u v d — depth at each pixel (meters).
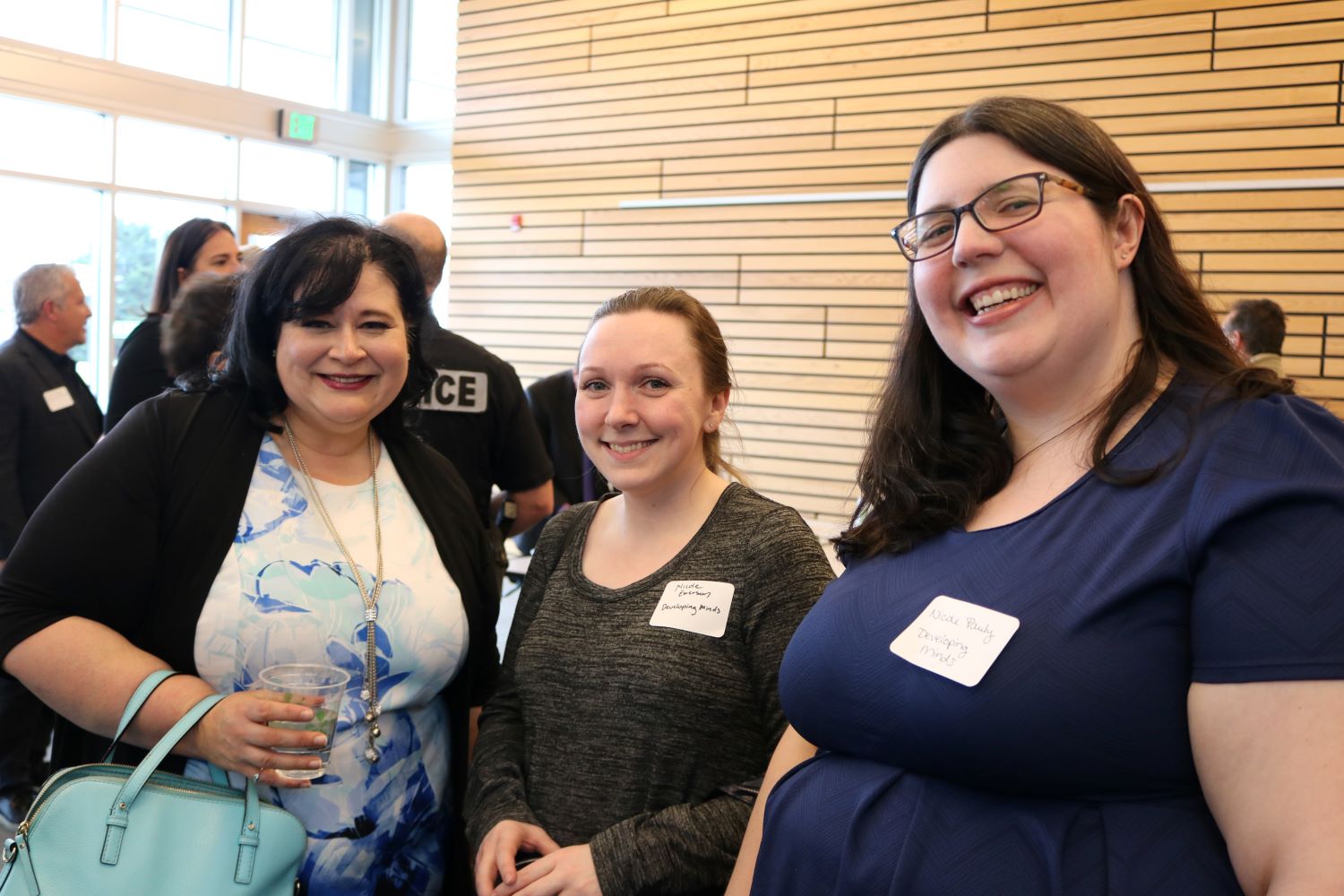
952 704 0.95
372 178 10.30
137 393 2.98
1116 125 5.50
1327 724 0.78
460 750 1.60
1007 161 1.03
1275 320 3.92
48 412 3.43
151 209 8.52
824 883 1.04
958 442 1.16
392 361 1.46
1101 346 1.04
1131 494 0.96
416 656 1.48
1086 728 0.90
